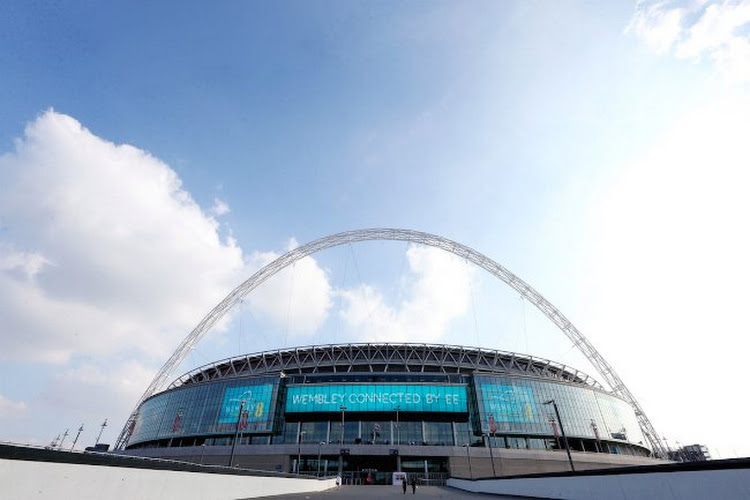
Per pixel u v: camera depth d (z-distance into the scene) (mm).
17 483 6180
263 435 77938
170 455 75750
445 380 86750
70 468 7395
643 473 12906
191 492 12375
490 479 34031
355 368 95625
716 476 10211
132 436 97688
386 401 79562
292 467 70562
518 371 99875
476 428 78375
